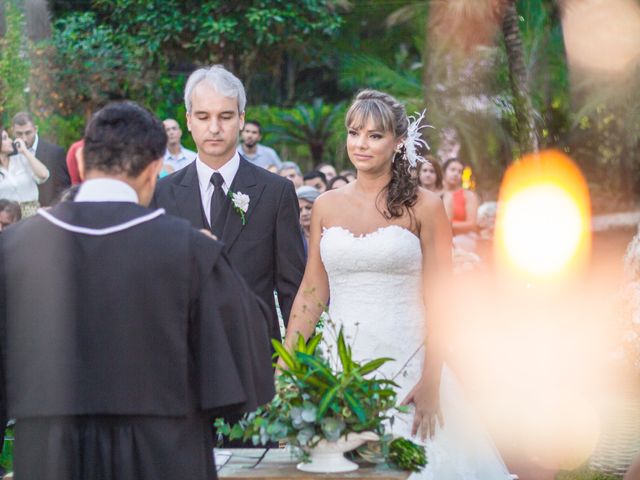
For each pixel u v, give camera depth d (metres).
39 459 3.02
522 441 6.68
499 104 19.44
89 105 14.45
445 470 4.49
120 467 2.99
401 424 4.43
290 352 3.81
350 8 22.11
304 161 20.80
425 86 20.30
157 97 16.05
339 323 4.58
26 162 8.90
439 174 11.28
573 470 5.51
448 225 4.61
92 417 3.02
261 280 4.73
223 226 4.69
